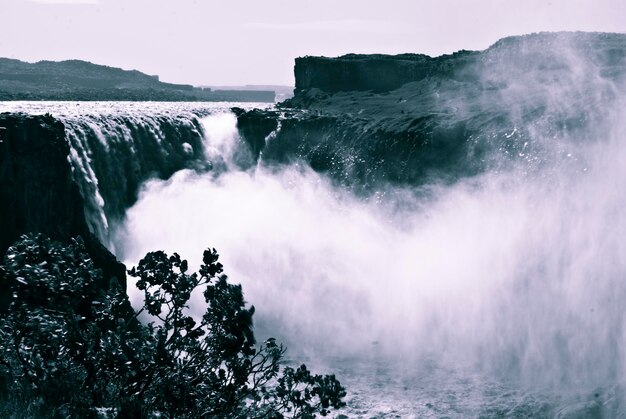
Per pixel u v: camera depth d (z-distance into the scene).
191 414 7.76
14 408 6.74
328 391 8.48
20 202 20.77
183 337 8.09
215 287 8.29
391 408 19.98
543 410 19.48
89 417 6.97
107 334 7.41
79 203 23.50
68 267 7.68
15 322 7.45
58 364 7.38
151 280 8.12
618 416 18.45
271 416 8.25
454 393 21.06
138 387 7.54
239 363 8.23
